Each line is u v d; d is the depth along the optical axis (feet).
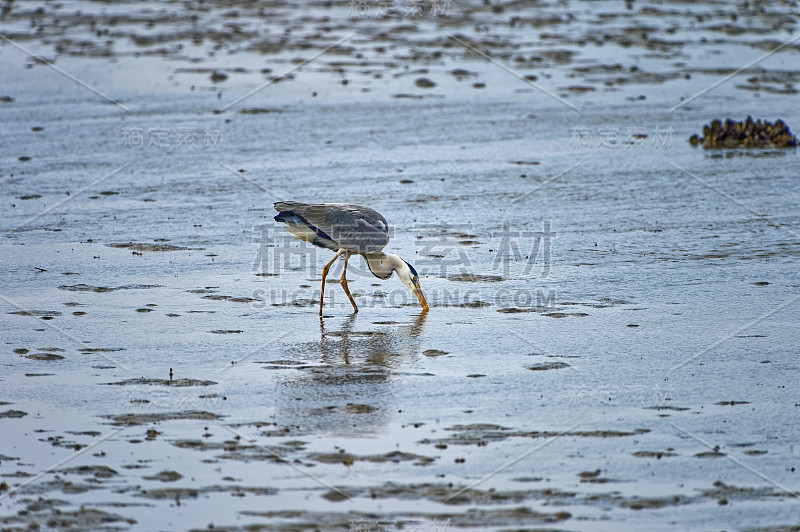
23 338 41.04
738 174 68.80
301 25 124.36
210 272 50.06
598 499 28.66
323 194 63.10
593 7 136.77
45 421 33.63
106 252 52.75
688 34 119.03
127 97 90.79
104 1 140.56
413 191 64.03
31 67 100.99
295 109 87.45
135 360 38.99
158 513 27.96
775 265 50.60
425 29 122.21
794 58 107.76
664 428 33.17
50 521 27.48
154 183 66.13
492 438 32.40
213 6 137.59
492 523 27.37
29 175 67.56
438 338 41.57
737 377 37.29
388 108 88.07
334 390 36.24
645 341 40.91
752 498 28.76
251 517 27.76
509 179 67.05
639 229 56.80
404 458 31.04
